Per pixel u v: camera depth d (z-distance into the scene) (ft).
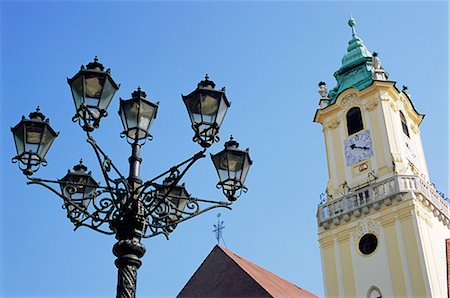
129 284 31.32
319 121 131.54
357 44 139.74
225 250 98.07
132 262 32.12
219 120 35.96
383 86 123.65
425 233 104.63
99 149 34.17
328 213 116.06
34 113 36.86
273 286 92.38
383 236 106.32
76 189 41.70
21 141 35.47
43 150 35.68
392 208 107.34
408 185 108.47
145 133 36.70
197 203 37.52
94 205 34.78
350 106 126.21
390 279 101.86
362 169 117.19
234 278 90.84
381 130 118.62
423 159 127.13
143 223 33.68
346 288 106.83
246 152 39.24
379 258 105.09
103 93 34.40
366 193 112.16
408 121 129.08
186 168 34.99
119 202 34.24
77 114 33.94
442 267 104.47
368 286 104.17
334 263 110.93
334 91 133.90
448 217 116.57
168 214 36.19
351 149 121.29
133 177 34.58
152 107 37.47
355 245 109.60
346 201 114.01
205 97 35.91
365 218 110.32
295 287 108.47
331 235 113.80
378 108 121.80
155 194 35.40
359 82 129.29
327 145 126.41
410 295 98.17
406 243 102.73
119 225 33.19
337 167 121.60
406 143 121.90
